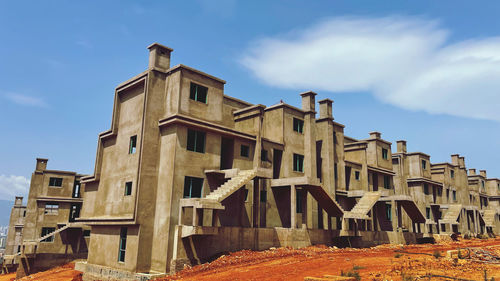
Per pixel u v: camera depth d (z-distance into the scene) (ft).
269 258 75.66
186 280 60.70
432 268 58.65
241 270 64.39
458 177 194.59
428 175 168.96
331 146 121.19
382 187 147.23
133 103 91.71
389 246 109.40
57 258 144.66
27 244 133.59
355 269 60.29
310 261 71.31
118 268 81.05
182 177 79.82
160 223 77.97
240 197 86.02
